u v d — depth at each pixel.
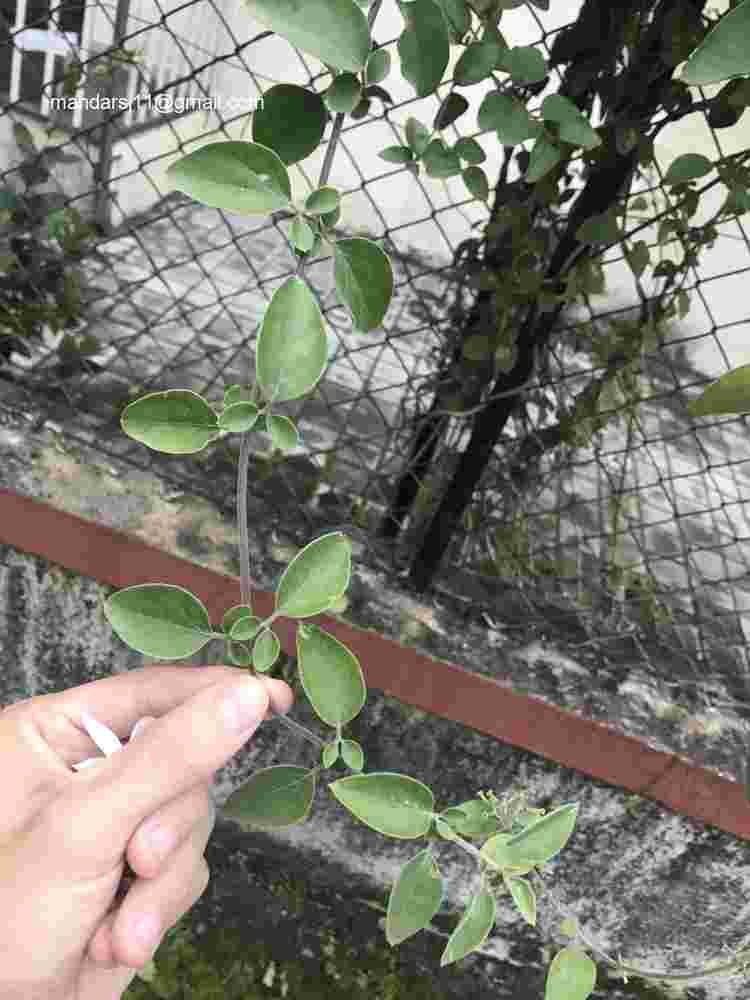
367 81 0.18
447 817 0.26
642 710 0.45
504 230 0.39
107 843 0.23
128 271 0.70
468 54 0.26
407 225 0.41
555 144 0.28
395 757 0.51
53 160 0.49
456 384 0.45
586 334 0.44
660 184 0.34
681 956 0.53
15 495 0.47
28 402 0.53
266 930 0.59
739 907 0.49
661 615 0.50
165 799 0.24
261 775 0.25
